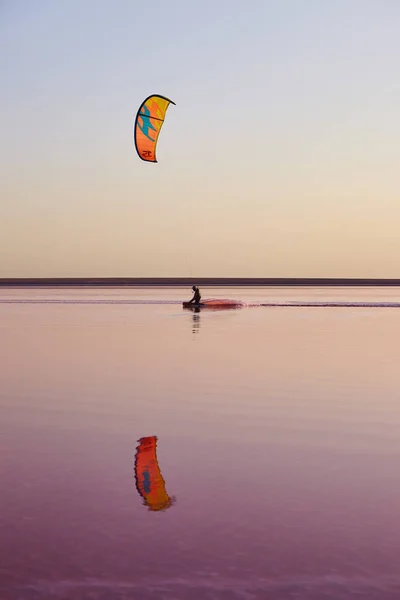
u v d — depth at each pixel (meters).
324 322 30.67
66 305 49.38
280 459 7.49
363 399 11.11
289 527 5.46
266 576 4.62
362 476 6.84
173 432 8.78
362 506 5.96
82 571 4.68
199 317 34.47
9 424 9.24
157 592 4.41
